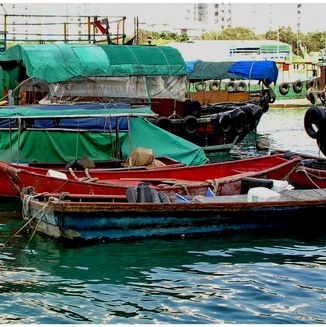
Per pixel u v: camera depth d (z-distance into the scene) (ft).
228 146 91.30
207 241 43.50
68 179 49.55
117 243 42.34
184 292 34.30
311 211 45.78
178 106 84.99
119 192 48.67
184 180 53.47
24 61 69.36
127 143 64.18
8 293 34.04
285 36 339.57
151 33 254.27
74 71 70.49
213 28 323.16
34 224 43.78
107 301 33.04
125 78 74.95
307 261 39.63
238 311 31.71
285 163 55.88
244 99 116.37
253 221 44.93
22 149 60.49
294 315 31.22
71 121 62.34
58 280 36.06
